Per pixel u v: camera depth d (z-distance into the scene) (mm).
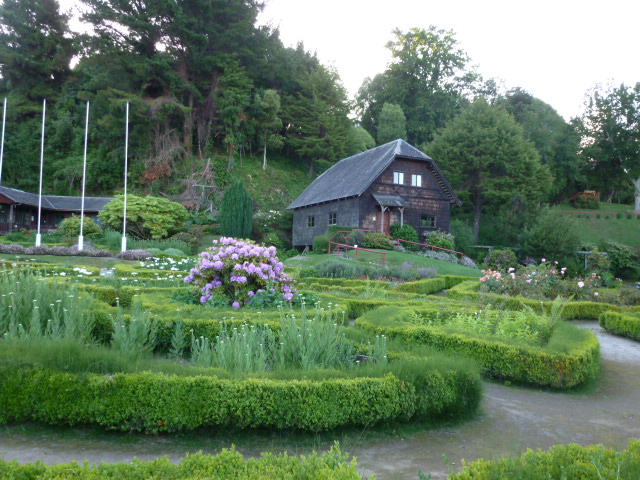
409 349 6035
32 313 6297
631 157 62156
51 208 38719
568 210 60156
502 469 2910
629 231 50906
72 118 46969
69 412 4164
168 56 42812
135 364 4598
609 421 5180
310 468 2730
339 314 8195
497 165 45750
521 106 65375
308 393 4316
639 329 10156
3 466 2703
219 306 8141
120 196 31750
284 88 54312
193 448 4027
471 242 40344
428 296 13219
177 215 32750
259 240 38562
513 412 5348
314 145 51250
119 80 41969
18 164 45094
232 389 4234
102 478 2629
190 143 45594
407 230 32625
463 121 47500
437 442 4379
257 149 53156
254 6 51125
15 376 4215
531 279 14734
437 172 35344
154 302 8242
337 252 28672
